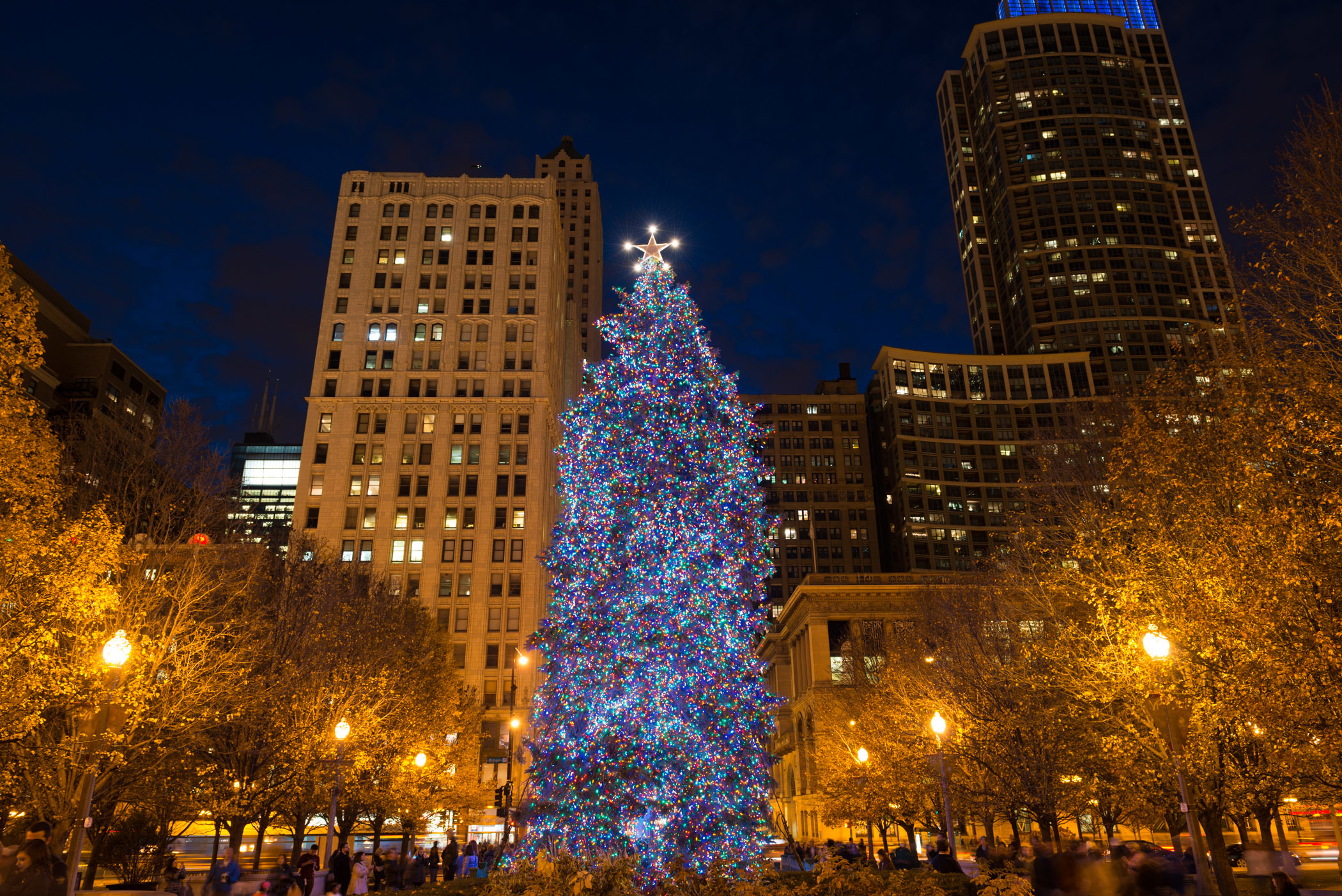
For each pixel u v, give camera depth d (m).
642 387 27.69
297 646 32.69
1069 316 164.88
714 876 17.33
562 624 25.42
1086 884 14.00
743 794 23.58
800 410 162.62
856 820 50.66
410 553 88.38
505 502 90.69
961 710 30.45
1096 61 186.00
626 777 22.84
